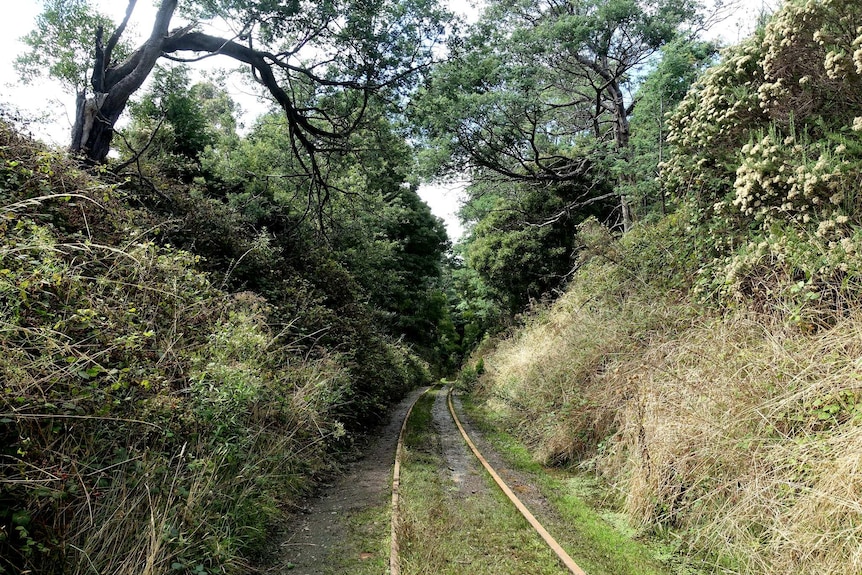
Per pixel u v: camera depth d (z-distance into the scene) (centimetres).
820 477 403
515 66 1870
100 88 992
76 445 371
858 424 409
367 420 1339
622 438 707
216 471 501
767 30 687
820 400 455
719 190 838
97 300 458
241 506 514
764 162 638
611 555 484
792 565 383
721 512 477
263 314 877
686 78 1374
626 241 1244
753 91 758
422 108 1492
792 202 624
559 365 1067
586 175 2073
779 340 557
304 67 1385
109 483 390
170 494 411
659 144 1370
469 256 2748
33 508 328
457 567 455
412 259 3884
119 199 747
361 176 1995
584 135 2502
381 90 1429
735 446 496
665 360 706
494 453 996
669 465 556
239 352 689
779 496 433
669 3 1806
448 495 702
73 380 370
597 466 750
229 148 1889
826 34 597
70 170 641
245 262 1091
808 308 558
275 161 1748
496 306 2947
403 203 3697
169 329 575
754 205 671
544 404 1040
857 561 336
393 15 1288
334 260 1537
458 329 6525
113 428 410
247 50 1248
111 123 998
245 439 580
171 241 928
